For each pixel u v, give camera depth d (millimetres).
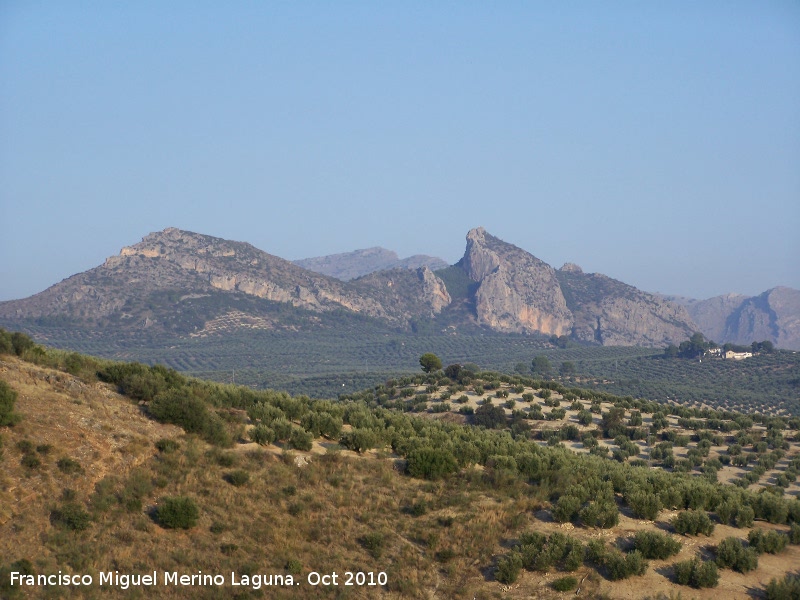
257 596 39656
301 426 61000
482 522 47625
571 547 44500
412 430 66250
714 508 52094
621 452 90688
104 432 48594
